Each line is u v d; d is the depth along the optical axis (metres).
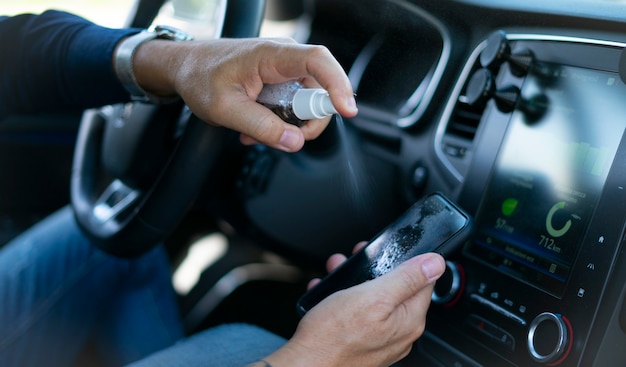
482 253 0.81
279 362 0.59
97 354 1.09
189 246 1.49
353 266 0.77
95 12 1.52
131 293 1.12
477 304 0.80
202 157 0.78
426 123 0.94
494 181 0.81
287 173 1.10
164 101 0.79
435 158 0.93
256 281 1.39
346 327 0.60
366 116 1.00
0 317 1.01
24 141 1.58
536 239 0.75
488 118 0.83
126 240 0.88
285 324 1.34
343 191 1.05
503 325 0.77
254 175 1.12
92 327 1.09
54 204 1.66
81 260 1.09
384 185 1.00
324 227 1.10
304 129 0.63
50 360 1.02
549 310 0.73
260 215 1.15
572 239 0.72
